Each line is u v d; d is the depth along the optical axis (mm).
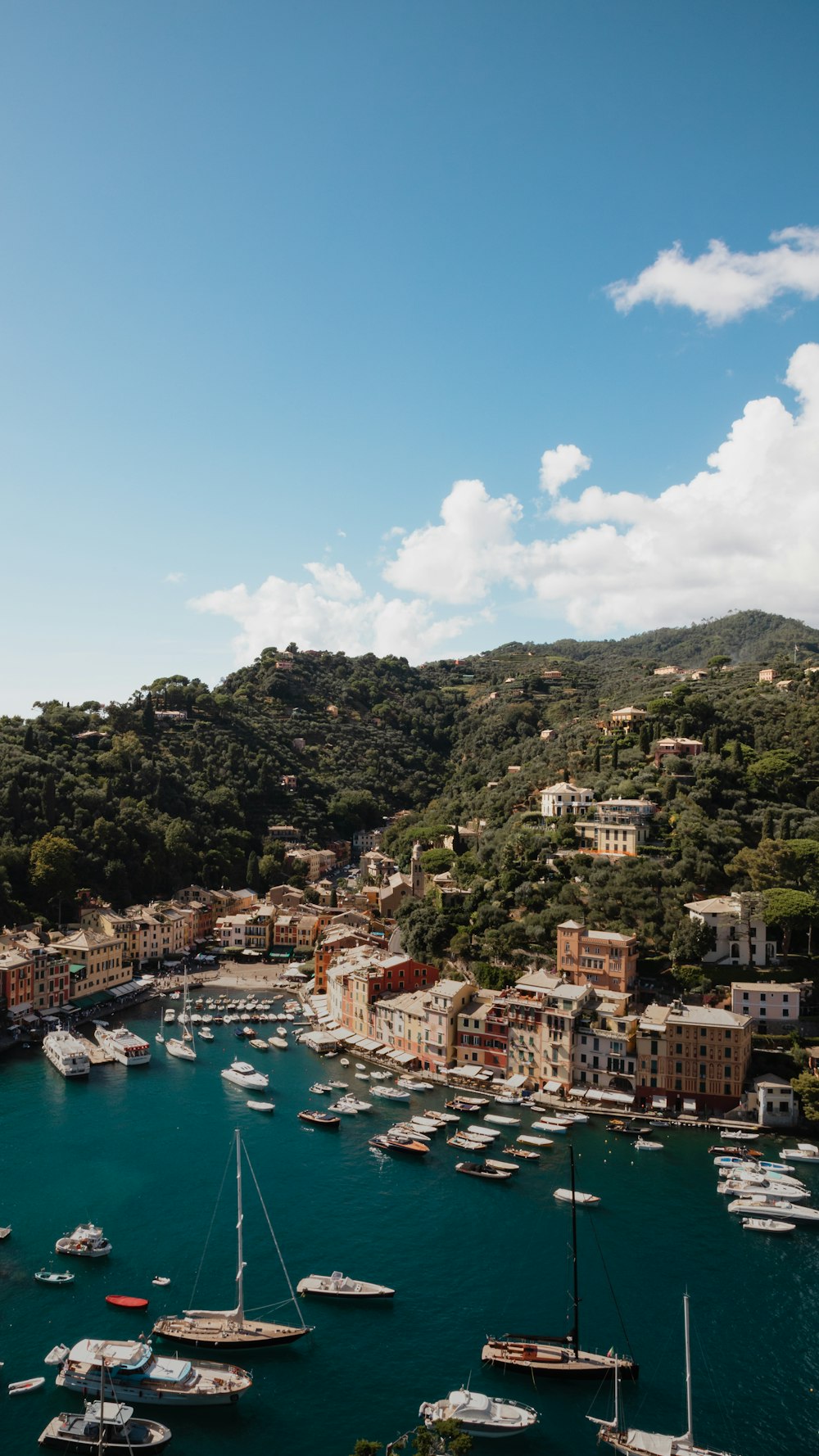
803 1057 155750
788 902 176750
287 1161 134500
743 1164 132000
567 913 195250
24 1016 199875
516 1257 108938
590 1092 157625
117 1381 84812
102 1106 155125
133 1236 112625
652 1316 97938
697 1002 171375
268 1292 101188
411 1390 86688
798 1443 80750
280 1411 83938
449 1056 174750
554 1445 80562
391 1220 117312
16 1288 101250
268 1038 198500
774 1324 96938
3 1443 79250
